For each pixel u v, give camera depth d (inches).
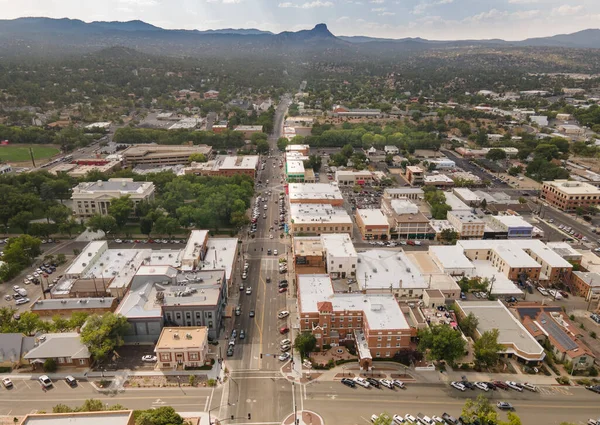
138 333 6761.8
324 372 6230.3
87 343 6230.3
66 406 5290.4
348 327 6870.1
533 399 5767.7
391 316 6707.7
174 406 5561.0
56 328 6737.2
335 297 7204.7
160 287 7377.0
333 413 5492.1
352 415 5467.5
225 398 5718.5
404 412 5521.7
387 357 6486.2
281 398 5728.3
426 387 5959.6
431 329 6466.5
